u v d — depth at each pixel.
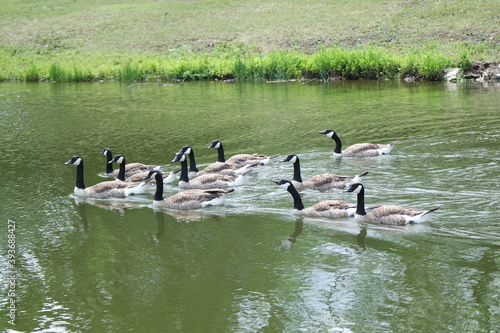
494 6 48.88
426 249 13.13
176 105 33.69
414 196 16.23
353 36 49.44
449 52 42.06
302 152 22.02
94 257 13.66
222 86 41.25
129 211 16.80
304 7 58.16
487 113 26.52
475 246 13.08
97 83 45.25
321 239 14.14
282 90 37.84
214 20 58.28
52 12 64.81
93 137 26.06
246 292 11.76
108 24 59.88
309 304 11.20
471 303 10.88
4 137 26.44
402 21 50.34
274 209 16.36
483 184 16.86
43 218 16.27
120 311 11.25
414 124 25.30
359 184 15.09
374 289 11.59
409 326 10.26
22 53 54.88
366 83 39.12
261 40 52.25
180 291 11.92
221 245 14.08
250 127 26.84
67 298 11.81
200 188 18.47
